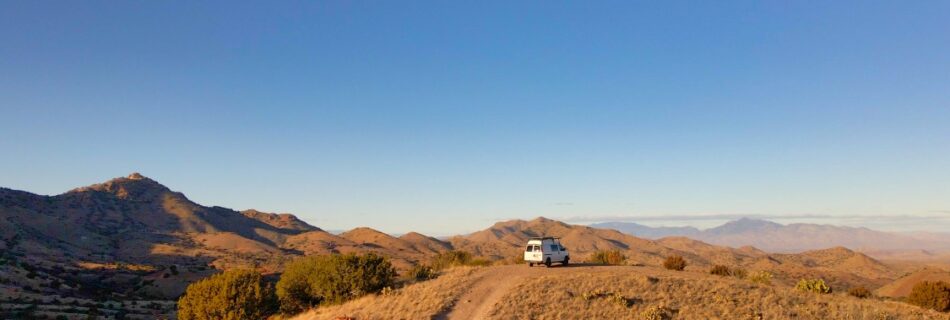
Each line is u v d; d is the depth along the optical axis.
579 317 31.16
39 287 102.69
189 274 134.25
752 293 36.28
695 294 35.41
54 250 196.62
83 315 73.56
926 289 42.25
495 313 31.94
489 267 48.47
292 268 47.22
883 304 38.97
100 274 140.38
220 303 42.88
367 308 37.44
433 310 34.00
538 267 47.66
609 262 59.28
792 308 33.53
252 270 47.34
